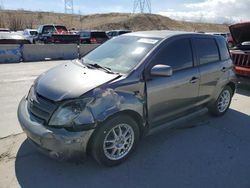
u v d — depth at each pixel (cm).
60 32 2431
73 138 320
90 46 1681
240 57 757
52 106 332
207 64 495
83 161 369
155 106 405
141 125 390
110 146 361
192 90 464
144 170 369
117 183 341
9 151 405
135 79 372
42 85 369
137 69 379
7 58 1363
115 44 461
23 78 934
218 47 530
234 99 707
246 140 468
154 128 423
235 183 348
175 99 436
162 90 405
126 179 349
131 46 432
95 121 329
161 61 410
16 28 4928
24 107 378
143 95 381
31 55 1448
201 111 513
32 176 349
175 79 425
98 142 343
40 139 327
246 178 359
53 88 350
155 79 396
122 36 482
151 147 428
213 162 394
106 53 447
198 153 417
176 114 453
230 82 561
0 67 1178
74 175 353
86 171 361
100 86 343
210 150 427
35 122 340
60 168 366
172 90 423
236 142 459
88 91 333
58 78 374
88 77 365
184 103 459
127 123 368
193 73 459
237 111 611
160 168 374
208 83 498
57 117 326
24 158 387
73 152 329
